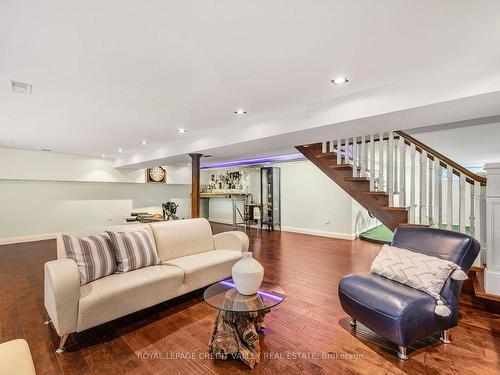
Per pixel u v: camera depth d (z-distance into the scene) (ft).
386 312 5.55
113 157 22.97
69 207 21.45
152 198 27.12
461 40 5.87
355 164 11.84
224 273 9.20
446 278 6.03
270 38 5.73
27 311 7.86
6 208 18.60
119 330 6.81
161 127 13.15
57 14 4.81
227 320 5.87
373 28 5.41
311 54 6.42
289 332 6.66
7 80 7.57
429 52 6.38
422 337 5.67
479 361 5.53
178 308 8.06
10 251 15.90
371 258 13.70
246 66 6.97
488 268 7.72
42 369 5.34
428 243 6.97
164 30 5.39
